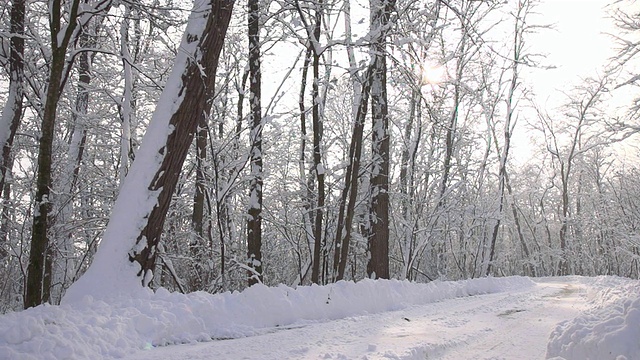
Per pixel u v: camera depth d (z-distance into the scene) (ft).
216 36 29.53
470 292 43.75
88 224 47.09
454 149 85.05
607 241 123.85
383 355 16.69
